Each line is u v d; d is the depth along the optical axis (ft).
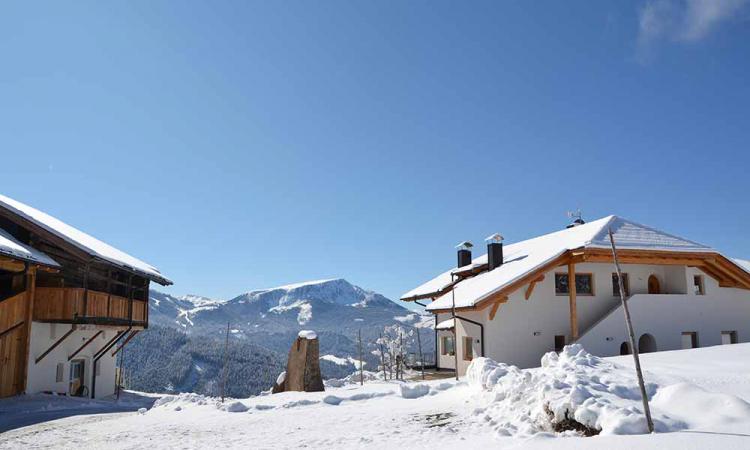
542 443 17.37
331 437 23.54
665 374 26.03
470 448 18.97
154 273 77.51
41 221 58.23
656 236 73.10
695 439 15.08
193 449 22.70
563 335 70.28
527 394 24.21
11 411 43.70
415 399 33.78
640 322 69.51
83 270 64.34
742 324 74.28
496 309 67.56
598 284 72.79
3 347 50.24
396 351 97.45
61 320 55.01
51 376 58.90
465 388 33.42
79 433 28.84
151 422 32.22
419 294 96.84
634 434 16.97
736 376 26.48
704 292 73.61
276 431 25.99
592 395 20.26
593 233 70.59
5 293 54.34
